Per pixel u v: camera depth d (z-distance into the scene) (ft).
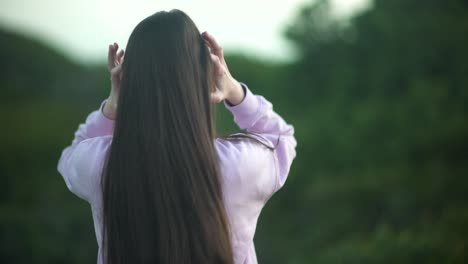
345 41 46.73
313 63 50.90
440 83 35.27
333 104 44.06
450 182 26.16
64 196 45.14
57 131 65.72
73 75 84.64
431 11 40.14
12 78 81.87
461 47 35.86
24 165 53.11
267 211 38.86
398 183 28.53
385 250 17.03
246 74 60.13
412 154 31.50
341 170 36.04
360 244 19.33
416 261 16.12
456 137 29.96
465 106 32.91
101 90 80.02
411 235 17.62
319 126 40.91
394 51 40.40
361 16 45.29
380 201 28.25
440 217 22.50
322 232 30.04
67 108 76.33
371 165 33.47
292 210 38.09
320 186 33.71
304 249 30.68
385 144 34.17
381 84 40.78
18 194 47.11
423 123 33.09
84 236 38.75
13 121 67.72
